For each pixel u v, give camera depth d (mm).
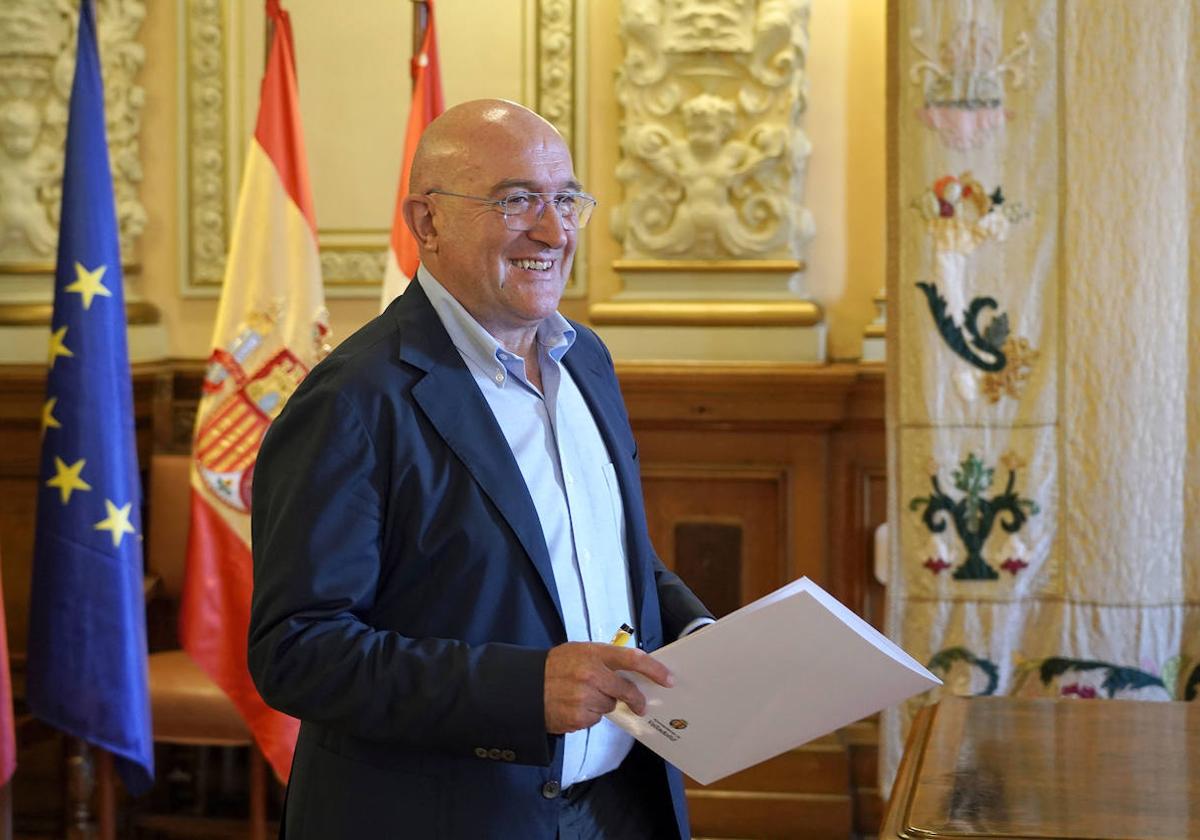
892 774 3822
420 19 3732
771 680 1767
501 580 1900
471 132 1980
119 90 4301
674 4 4164
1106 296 3715
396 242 3680
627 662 1727
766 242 4215
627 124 4238
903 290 3805
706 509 4262
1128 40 3680
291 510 1856
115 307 3439
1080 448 3746
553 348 2105
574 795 2021
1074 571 3760
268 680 1833
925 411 3795
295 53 4363
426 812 1874
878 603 4223
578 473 2066
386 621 1912
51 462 3387
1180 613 3736
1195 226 3695
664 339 4227
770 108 4184
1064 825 1700
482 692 1753
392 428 1891
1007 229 3758
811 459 4191
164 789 4355
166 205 4418
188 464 4105
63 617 3355
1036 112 3732
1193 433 3715
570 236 2006
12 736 3309
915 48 3758
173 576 4078
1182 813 1739
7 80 4230
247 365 3693
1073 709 2242
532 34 4305
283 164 3738
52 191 4285
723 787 4137
